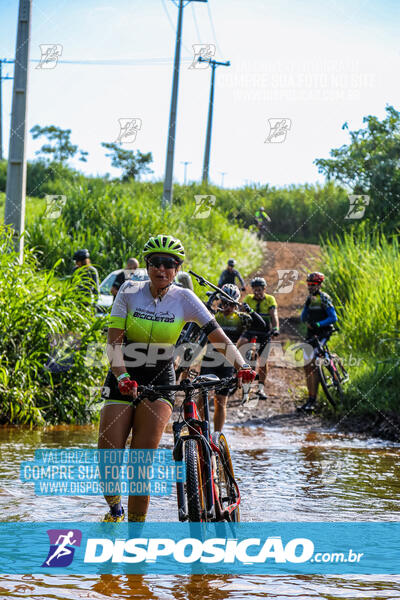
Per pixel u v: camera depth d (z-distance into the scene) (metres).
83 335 8.59
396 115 17.08
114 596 3.40
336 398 9.64
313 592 3.51
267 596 3.45
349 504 5.21
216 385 4.31
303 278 20.62
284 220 28.12
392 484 5.88
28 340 8.41
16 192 9.90
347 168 17.36
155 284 4.34
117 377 4.25
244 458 6.83
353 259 14.90
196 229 21.27
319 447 7.50
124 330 4.40
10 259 8.77
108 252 16.47
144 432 4.27
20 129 9.96
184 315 4.46
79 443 7.12
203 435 4.33
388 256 13.85
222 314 7.35
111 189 19.02
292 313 17.28
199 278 6.09
